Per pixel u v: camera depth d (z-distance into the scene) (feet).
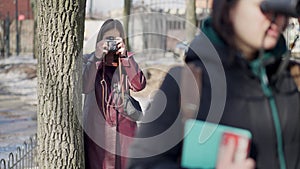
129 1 44.04
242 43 4.01
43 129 12.04
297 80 4.27
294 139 4.15
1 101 39.78
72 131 11.90
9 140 24.72
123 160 10.45
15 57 76.43
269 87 4.09
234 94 4.03
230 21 4.01
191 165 4.01
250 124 4.04
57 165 11.92
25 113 34.35
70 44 11.69
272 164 4.07
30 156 17.08
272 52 4.07
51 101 11.84
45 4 11.66
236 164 4.02
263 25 3.96
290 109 4.15
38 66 12.13
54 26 11.64
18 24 90.38
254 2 3.93
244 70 4.03
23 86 48.88
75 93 11.80
